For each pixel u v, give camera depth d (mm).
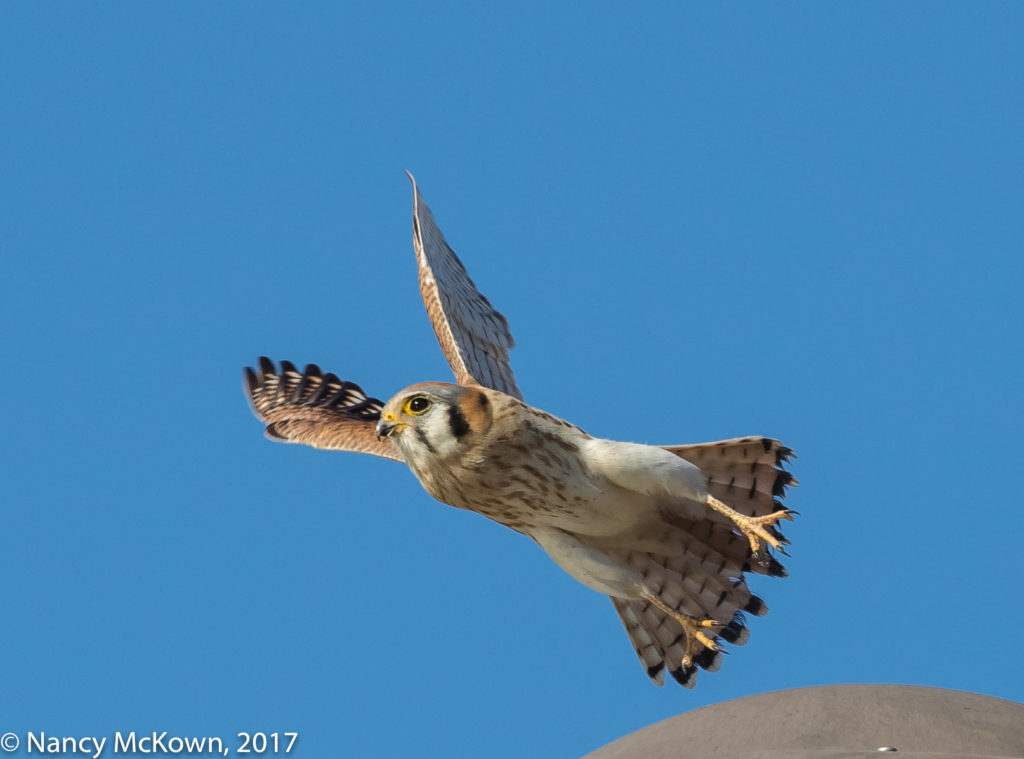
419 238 15500
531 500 12617
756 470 12781
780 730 9336
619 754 9867
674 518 13000
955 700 9734
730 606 13430
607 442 12445
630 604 13914
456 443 12398
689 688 13789
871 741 9125
